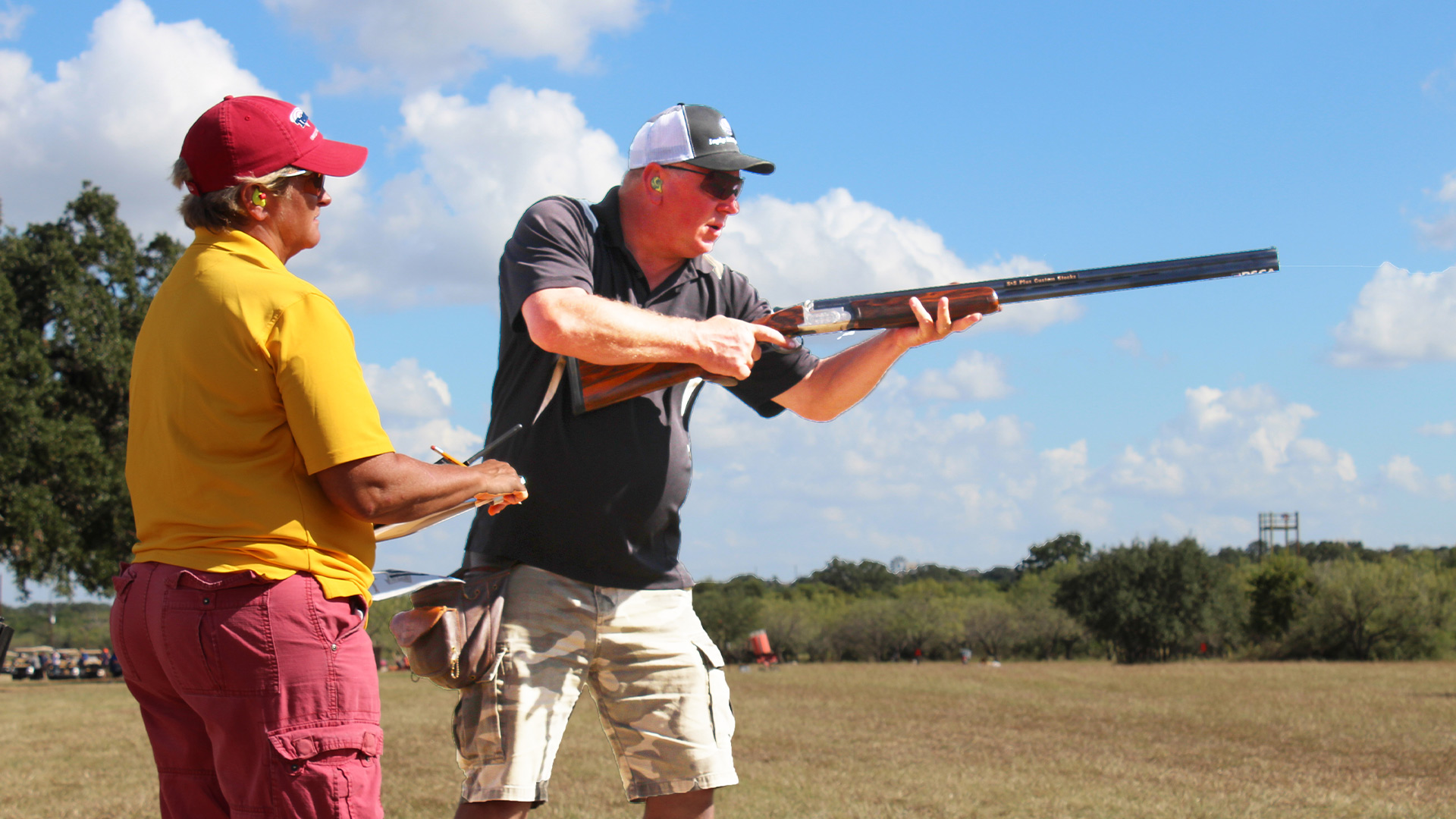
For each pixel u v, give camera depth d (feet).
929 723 41.65
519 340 9.86
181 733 7.23
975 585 264.72
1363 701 51.93
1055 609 167.84
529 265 9.22
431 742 33.14
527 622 9.57
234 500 6.88
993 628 168.35
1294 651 144.15
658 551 10.19
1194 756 30.53
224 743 6.87
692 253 10.23
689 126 9.82
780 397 11.27
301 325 7.01
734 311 11.00
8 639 8.14
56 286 98.68
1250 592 152.66
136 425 7.29
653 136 9.89
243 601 6.78
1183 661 139.03
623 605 9.88
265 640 6.76
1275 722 41.04
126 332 104.63
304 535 7.00
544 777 9.48
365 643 7.33
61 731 36.94
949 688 66.59
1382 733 36.40
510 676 9.38
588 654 9.83
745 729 39.06
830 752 31.76
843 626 174.19
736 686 69.87
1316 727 38.65
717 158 9.72
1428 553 168.25
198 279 7.13
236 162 7.28
